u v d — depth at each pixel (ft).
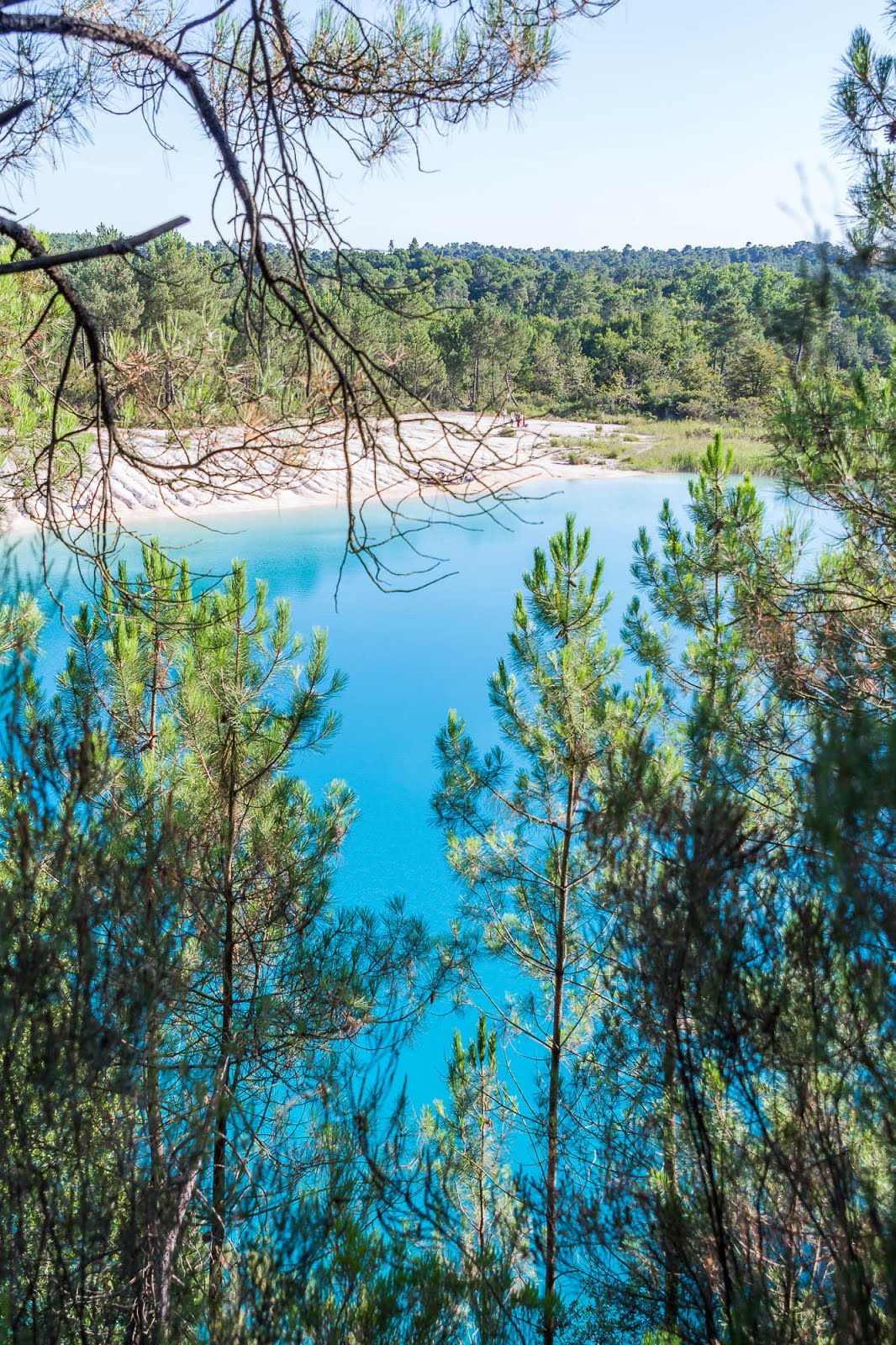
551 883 21.83
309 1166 12.49
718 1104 8.92
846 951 6.77
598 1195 11.11
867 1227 6.45
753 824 9.88
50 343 13.96
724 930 8.16
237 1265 9.05
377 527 110.42
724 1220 8.27
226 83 11.16
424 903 37.99
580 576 22.12
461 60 10.68
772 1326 7.31
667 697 22.93
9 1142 6.70
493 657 72.08
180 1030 12.97
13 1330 6.47
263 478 11.53
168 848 10.10
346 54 10.82
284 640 18.60
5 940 6.81
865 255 12.96
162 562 17.97
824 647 12.61
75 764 8.20
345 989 16.72
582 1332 11.55
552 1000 22.24
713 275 349.82
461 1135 18.80
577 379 225.35
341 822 19.16
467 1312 10.03
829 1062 6.99
